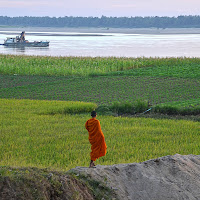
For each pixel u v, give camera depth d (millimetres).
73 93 133500
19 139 63250
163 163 42531
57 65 199250
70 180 31844
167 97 122500
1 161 46969
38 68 187125
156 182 37844
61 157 50719
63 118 87312
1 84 154250
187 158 46438
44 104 105375
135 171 39094
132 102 111875
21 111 95062
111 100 119250
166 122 85375
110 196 33469
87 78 167625
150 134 70438
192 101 113688
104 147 37375
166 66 198000
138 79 160000
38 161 48312
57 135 68062
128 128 76250
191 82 150125
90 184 34031
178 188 37844
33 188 27828
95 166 38719
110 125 79750
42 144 60250
